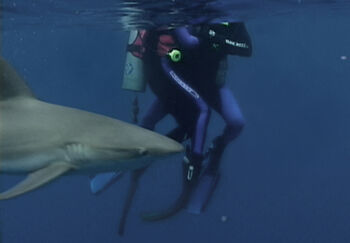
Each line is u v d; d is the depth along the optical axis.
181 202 9.29
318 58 73.75
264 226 15.34
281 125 38.34
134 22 12.92
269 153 27.02
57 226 16.30
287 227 15.26
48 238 15.38
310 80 73.38
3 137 4.92
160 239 14.76
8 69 5.06
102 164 4.73
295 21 23.77
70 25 16.50
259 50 50.75
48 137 4.82
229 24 9.01
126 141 4.68
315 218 15.98
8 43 28.69
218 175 9.66
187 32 8.99
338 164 24.69
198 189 9.43
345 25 30.02
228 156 25.89
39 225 16.42
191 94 9.16
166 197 18.86
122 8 11.54
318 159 25.78
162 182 20.70
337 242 14.16
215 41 8.92
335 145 29.89
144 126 10.23
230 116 9.52
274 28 28.64
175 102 9.50
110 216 16.91
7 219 16.94
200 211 9.31
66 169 4.68
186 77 9.37
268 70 63.62
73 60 54.81
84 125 4.90
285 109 46.94
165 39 9.19
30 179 4.52
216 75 9.45
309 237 14.52
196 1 10.51
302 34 37.47
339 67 76.19
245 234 14.77
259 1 11.48
